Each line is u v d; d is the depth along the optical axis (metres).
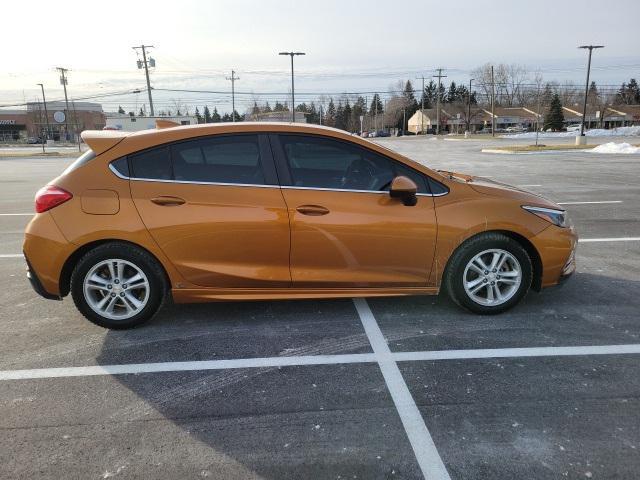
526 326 4.12
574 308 4.49
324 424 2.88
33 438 2.77
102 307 4.07
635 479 2.42
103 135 4.11
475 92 109.69
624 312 4.39
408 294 4.23
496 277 4.29
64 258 3.94
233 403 3.10
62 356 3.72
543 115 96.25
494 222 4.13
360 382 3.32
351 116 128.75
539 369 3.45
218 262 4.02
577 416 2.91
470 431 2.80
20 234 8.04
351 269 4.11
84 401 3.13
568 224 4.41
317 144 4.09
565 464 2.52
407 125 124.19
